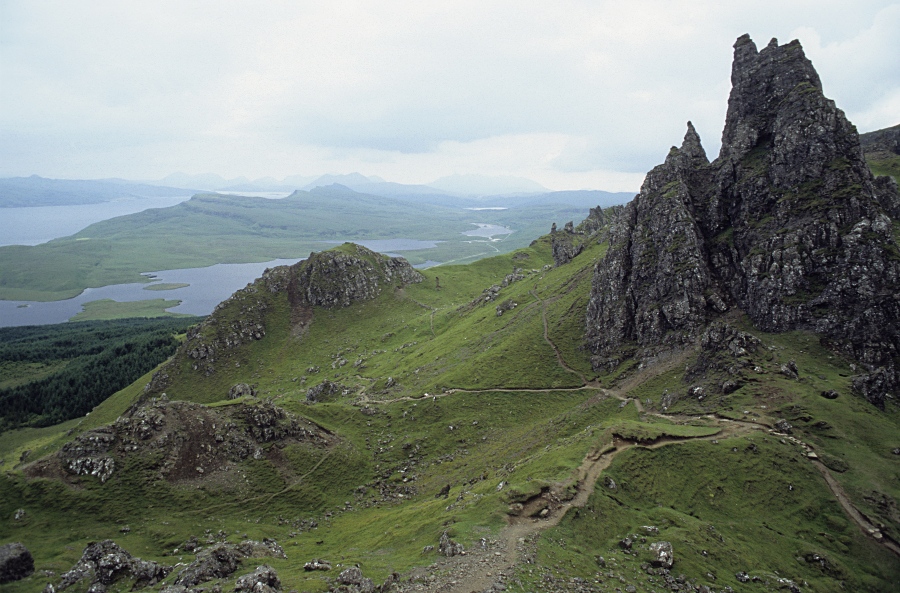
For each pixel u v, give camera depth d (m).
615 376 151.00
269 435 130.50
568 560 59.06
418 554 65.94
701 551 66.88
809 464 88.81
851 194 135.75
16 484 101.50
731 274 151.88
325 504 116.12
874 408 103.50
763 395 108.44
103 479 105.56
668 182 176.50
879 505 81.25
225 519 104.06
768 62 169.25
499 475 98.25
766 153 160.00
